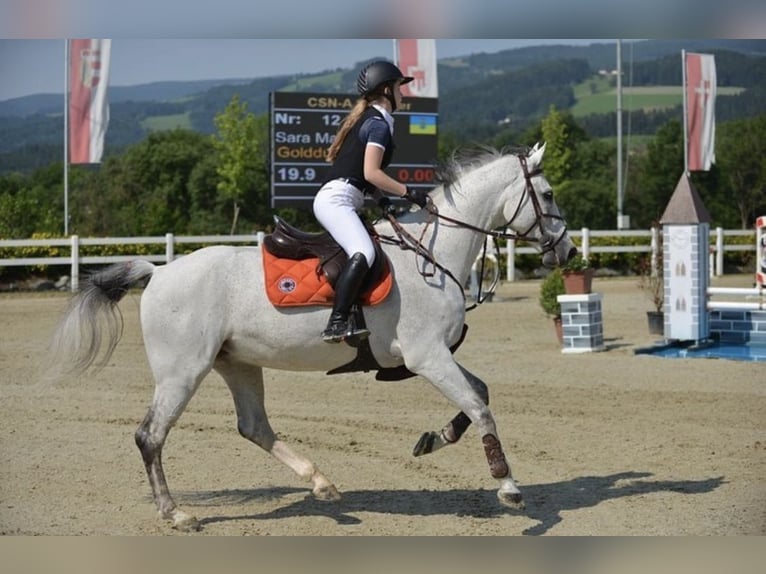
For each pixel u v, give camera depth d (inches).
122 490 259.8
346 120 230.7
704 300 505.4
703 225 502.6
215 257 230.1
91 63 918.4
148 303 227.0
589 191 1595.7
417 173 710.5
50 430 332.2
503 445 306.7
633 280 960.3
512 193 241.6
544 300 536.4
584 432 323.6
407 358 227.5
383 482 267.9
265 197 1657.2
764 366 449.7
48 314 676.7
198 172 1726.1
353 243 221.8
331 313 223.1
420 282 228.5
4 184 1659.7
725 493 252.4
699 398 376.2
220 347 228.8
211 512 240.5
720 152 1512.1
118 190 1763.0
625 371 441.1
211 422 347.3
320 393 400.5
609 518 232.4
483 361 476.7
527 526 226.8
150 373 455.5
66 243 835.4
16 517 234.5
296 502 249.4
